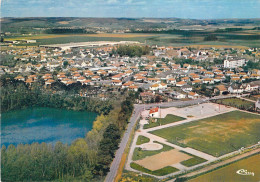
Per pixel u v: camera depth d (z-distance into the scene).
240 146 183.00
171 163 160.38
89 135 187.12
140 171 151.12
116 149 175.38
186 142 188.50
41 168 149.38
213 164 159.12
